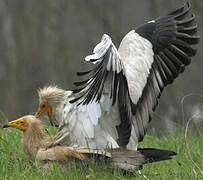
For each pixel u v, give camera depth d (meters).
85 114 10.48
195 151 13.43
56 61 33.94
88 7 34.50
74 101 9.82
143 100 10.94
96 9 34.22
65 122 10.73
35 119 11.23
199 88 30.16
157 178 11.04
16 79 33.69
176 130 15.27
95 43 34.00
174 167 12.26
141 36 11.41
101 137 10.52
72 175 10.20
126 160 10.38
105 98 10.20
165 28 11.63
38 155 10.73
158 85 11.23
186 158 12.82
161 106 28.50
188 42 11.68
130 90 10.73
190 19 11.88
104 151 10.34
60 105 11.30
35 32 34.78
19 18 35.03
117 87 9.77
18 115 32.47
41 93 11.47
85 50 34.16
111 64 9.53
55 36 34.47
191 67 30.58
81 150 10.39
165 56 11.45
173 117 27.39
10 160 11.57
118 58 9.65
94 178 10.16
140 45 11.23
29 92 33.41
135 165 10.45
